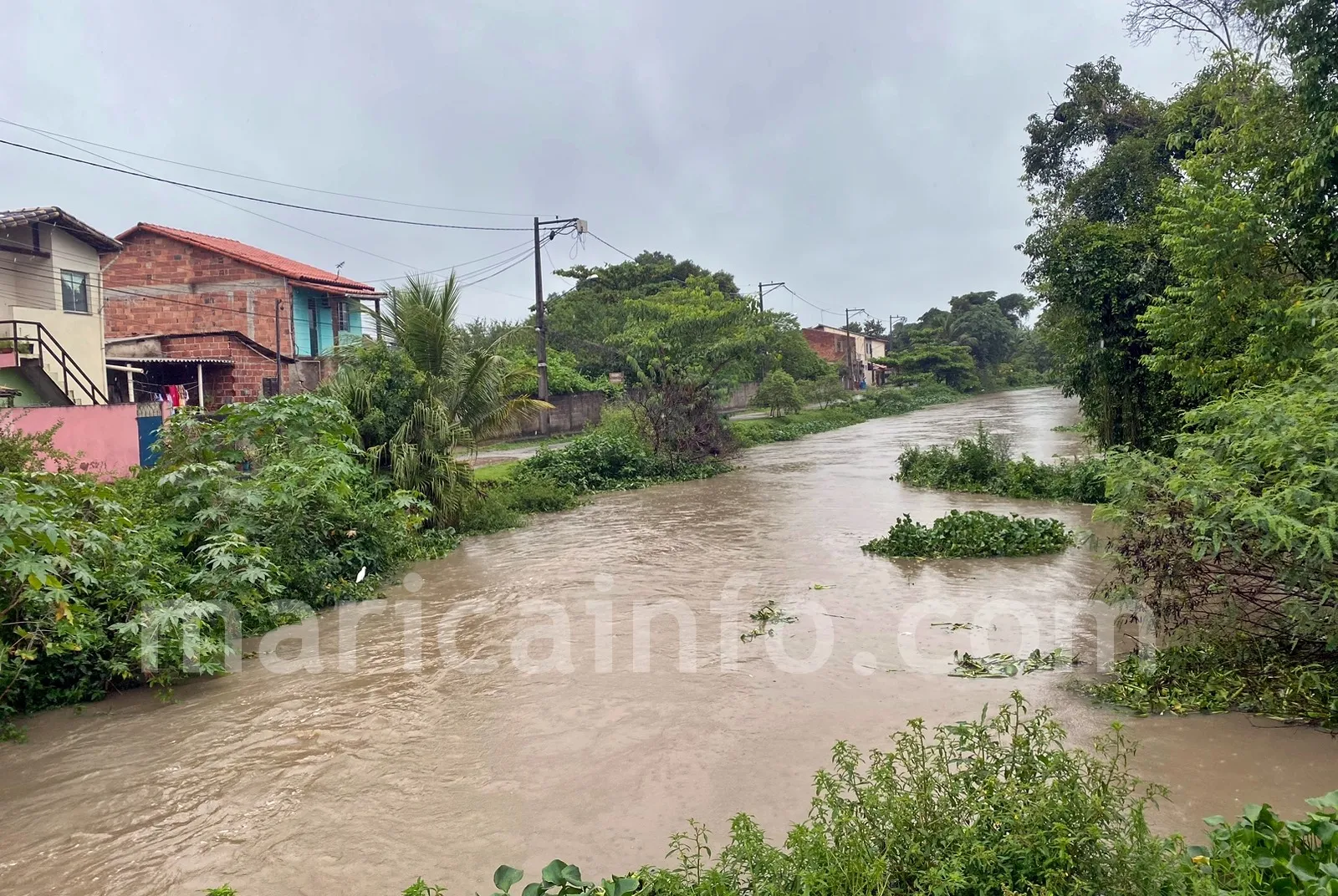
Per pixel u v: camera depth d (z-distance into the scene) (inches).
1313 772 179.6
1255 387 337.7
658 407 944.3
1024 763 144.0
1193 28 655.8
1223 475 239.5
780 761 198.5
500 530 577.9
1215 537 224.5
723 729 219.5
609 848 164.7
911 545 435.5
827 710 228.2
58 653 247.3
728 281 2053.4
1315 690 214.2
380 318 590.9
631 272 1818.4
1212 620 259.8
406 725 233.0
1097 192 725.9
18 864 169.5
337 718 241.1
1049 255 715.4
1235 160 446.9
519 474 753.0
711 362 1045.2
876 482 769.6
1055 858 121.3
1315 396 259.1
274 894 155.3
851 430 1568.7
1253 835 130.0
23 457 342.3
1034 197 845.8
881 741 206.5
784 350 1911.9
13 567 234.2
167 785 202.4
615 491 788.0
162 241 1206.3
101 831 181.6
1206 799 169.9
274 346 1197.7
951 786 143.0
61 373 747.4
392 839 172.6
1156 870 118.2
